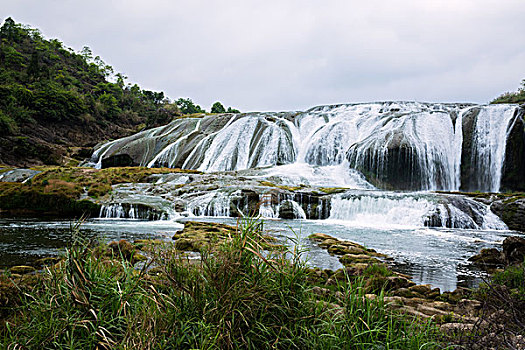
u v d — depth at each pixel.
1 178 37.72
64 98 82.06
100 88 113.88
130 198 24.83
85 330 3.79
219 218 22.88
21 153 55.00
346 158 37.09
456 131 35.56
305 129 45.28
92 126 88.75
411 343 3.97
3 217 22.67
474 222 20.66
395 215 21.72
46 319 3.92
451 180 34.41
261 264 4.33
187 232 14.74
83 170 32.84
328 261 10.95
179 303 4.02
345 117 44.81
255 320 3.91
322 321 4.20
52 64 113.38
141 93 134.00
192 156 46.59
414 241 15.71
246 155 43.97
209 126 52.84
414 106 45.66
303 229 18.66
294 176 32.88
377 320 4.41
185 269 4.49
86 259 4.41
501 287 6.05
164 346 3.54
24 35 118.81
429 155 33.91
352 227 19.73
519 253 10.59
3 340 3.84
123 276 4.53
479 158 33.41
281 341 3.85
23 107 74.44
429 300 6.90
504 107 34.09
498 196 22.80
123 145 55.59
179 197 25.95
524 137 31.36
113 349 3.48
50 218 22.47
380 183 33.88
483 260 11.59
